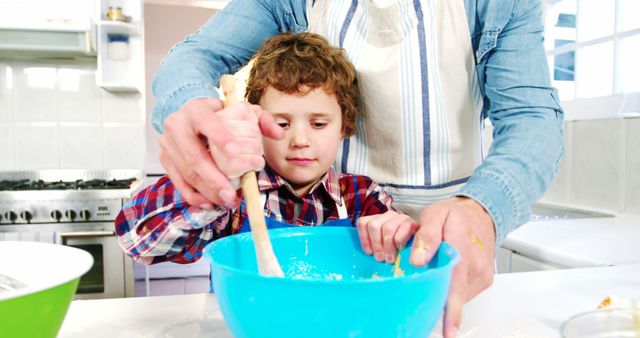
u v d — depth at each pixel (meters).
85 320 0.62
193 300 0.69
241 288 0.38
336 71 0.82
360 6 0.87
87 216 2.00
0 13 2.09
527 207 0.60
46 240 1.93
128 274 2.03
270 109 0.81
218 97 0.65
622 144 1.54
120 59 2.45
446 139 0.86
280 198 0.86
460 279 0.46
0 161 2.47
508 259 1.30
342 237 0.57
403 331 0.38
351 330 0.36
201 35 0.88
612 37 1.79
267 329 0.38
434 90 0.84
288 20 0.93
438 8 0.84
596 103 1.82
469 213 0.51
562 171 1.80
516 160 0.61
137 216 0.73
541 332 0.58
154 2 3.18
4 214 1.95
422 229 0.48
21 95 2.46
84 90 2.50
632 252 1.09
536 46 0.76
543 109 0.71
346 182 0.91
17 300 0.39
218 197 0.48
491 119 0.80
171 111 0.64
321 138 0.82
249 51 0.93
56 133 2.50
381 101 0.86
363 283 0.35
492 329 0.59
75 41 2.17
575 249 1.12
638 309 0.51
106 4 2.39
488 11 0.77
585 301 0.69
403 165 0.89
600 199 1.64
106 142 2.53
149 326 0.60
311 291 0.35
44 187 2.14
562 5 2.10
